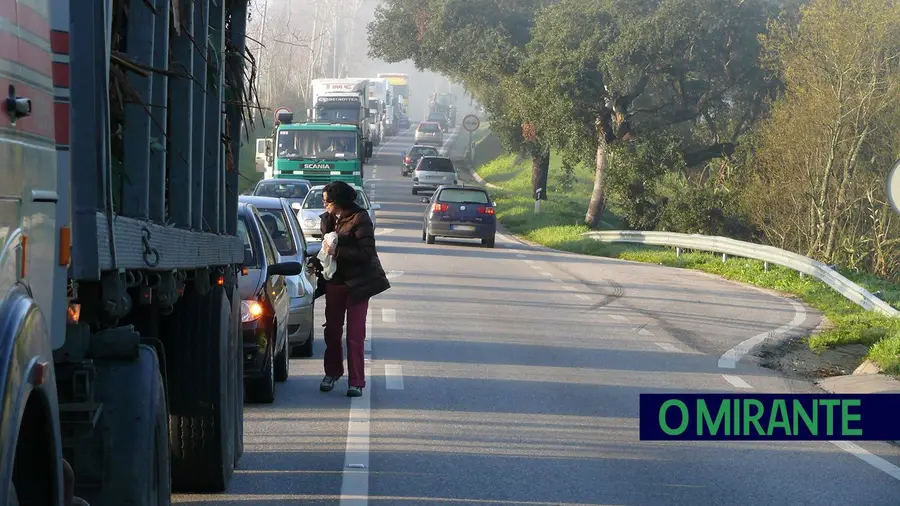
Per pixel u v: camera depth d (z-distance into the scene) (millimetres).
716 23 52312
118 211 5340
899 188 12531
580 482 9070
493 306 22125
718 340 18594
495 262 33562
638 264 36125
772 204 43375
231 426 8555
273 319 11961
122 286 4973
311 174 43469
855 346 18328
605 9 53156
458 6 65000
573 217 63781
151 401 5359
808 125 40094
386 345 16453
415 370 14336
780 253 30984
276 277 12930
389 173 92500
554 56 53375
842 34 37969
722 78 55844
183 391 7992
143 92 5402
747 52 53875
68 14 4203
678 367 15438
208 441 8047
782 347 18109
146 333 6695
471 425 11164
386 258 33094
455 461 9641
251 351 11461
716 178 53562
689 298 25547
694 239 37625
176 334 7984
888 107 38719
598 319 20797
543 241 48094
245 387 11891
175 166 6559
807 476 9578
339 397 12500
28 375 3471
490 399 12578
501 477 9133
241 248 9391
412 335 17594
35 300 3809
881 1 37562
